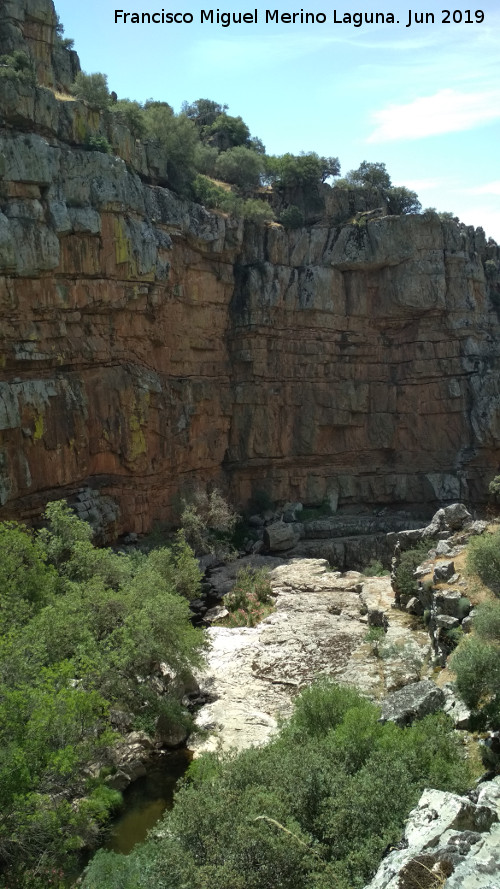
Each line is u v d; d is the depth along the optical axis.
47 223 37.97
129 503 46.16
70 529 33.84
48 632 22.97
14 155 36.81
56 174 38.56
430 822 12.90
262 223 56.31
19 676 19.17
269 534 52.50
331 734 18.06
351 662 29.56
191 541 48.72
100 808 18.72
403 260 57.66
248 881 12.97
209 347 53.81
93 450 43.19
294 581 42.16
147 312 45.81
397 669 27.14
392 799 14.68
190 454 52.41
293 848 13.32
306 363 57.44
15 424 36.81
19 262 36.19
